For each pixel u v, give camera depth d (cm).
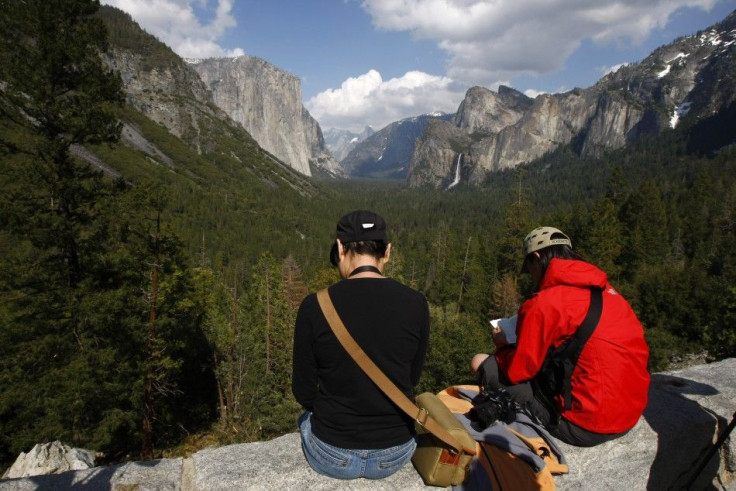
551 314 278
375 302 223
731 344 2572
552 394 305
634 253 5447
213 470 276
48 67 1454
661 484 340
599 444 306
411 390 239
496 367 331
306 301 235
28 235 1428
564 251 307
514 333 333
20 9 1416
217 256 8362
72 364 1477
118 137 1669
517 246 5212
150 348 1717
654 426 344
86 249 1533
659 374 441
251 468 275
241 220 14700
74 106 1503
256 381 2506
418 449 263
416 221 18762
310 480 263
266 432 2348
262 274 3288
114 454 1973
